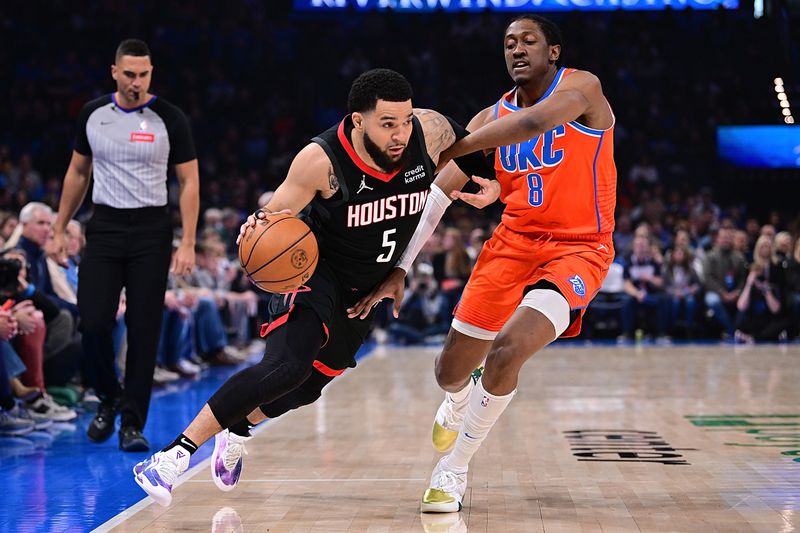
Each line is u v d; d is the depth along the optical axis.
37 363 6.30
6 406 5.75
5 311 5.66
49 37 19.73
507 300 4.07
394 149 3.43
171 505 3.89
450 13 21.19
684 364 10.41
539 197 4.04
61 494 4.16
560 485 4.22
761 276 14.22
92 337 5.30
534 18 4.04
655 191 18.53
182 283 9.98
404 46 21.11
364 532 3.42
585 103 3.79
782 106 19.91
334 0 20.94
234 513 3.74
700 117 20.36
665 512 3.68
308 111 20.14
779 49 20.28
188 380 9.16
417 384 8.64
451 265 14.23
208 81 20.05
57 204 12.96
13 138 18.05
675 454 4.97
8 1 19.48
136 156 5.31
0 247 7.99
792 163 19.56
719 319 14.39
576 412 6.66
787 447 5.14
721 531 3.36
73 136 17.89
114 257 5.34
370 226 3.65
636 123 20.31
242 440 3.98
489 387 3.65
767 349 12.52
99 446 5.45
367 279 3.83
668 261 14.66
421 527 3.49
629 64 20.84
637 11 20.92
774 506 3.74
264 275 3.43
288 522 3.58
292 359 3.56
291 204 3.53
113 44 20.03
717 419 6.27
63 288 7.32
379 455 5.04
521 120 3.62
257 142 19.23
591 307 14.55
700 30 20.75
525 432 5.79
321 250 3.75
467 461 3.80
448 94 20.69
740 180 19.78
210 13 20.94
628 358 11.28
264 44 20.81
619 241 16.03
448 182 4.14
